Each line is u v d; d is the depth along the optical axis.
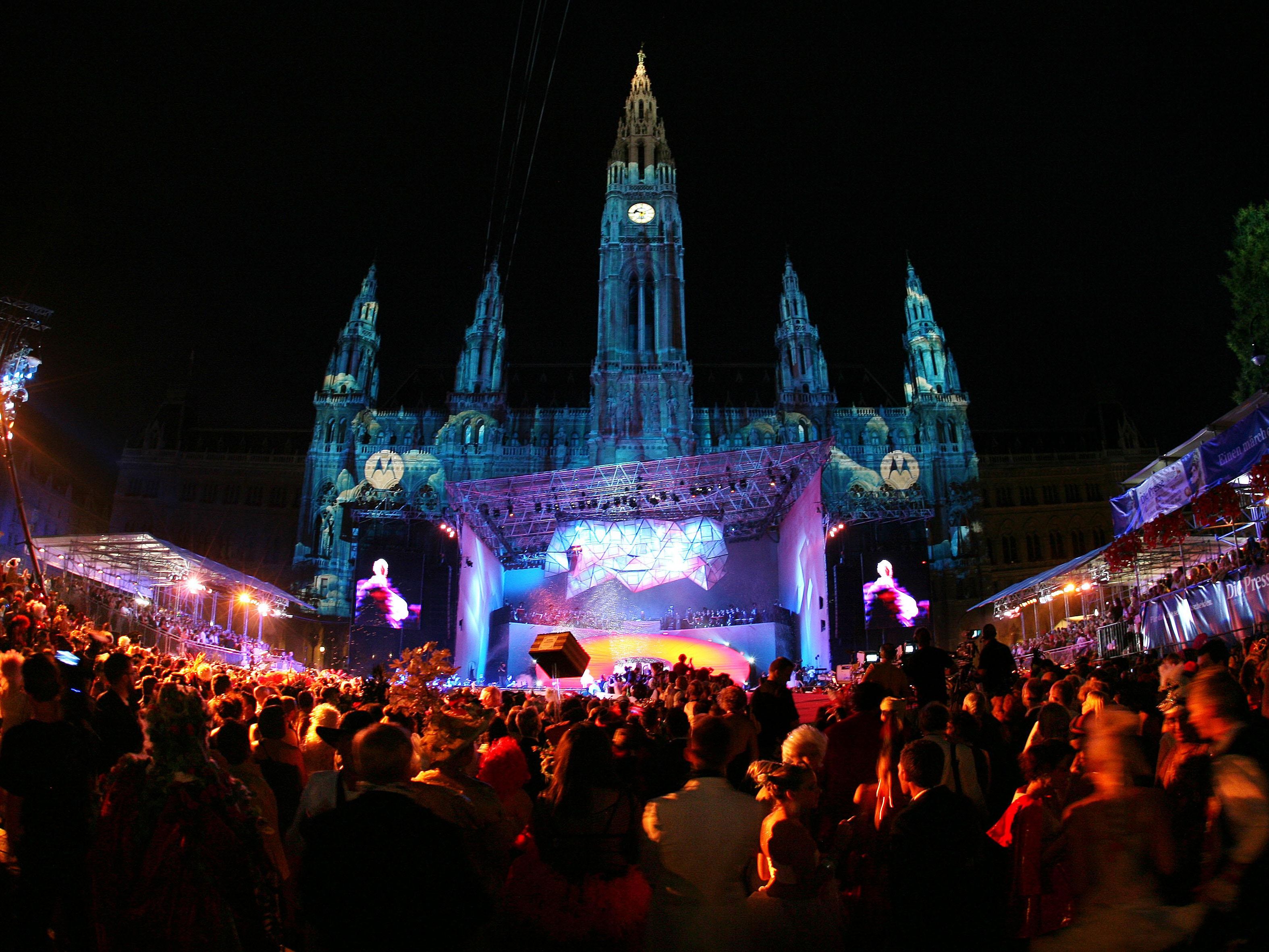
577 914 6.21
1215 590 32.69
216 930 6.37
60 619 26.70
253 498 103.25
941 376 99.69
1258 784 6.05
